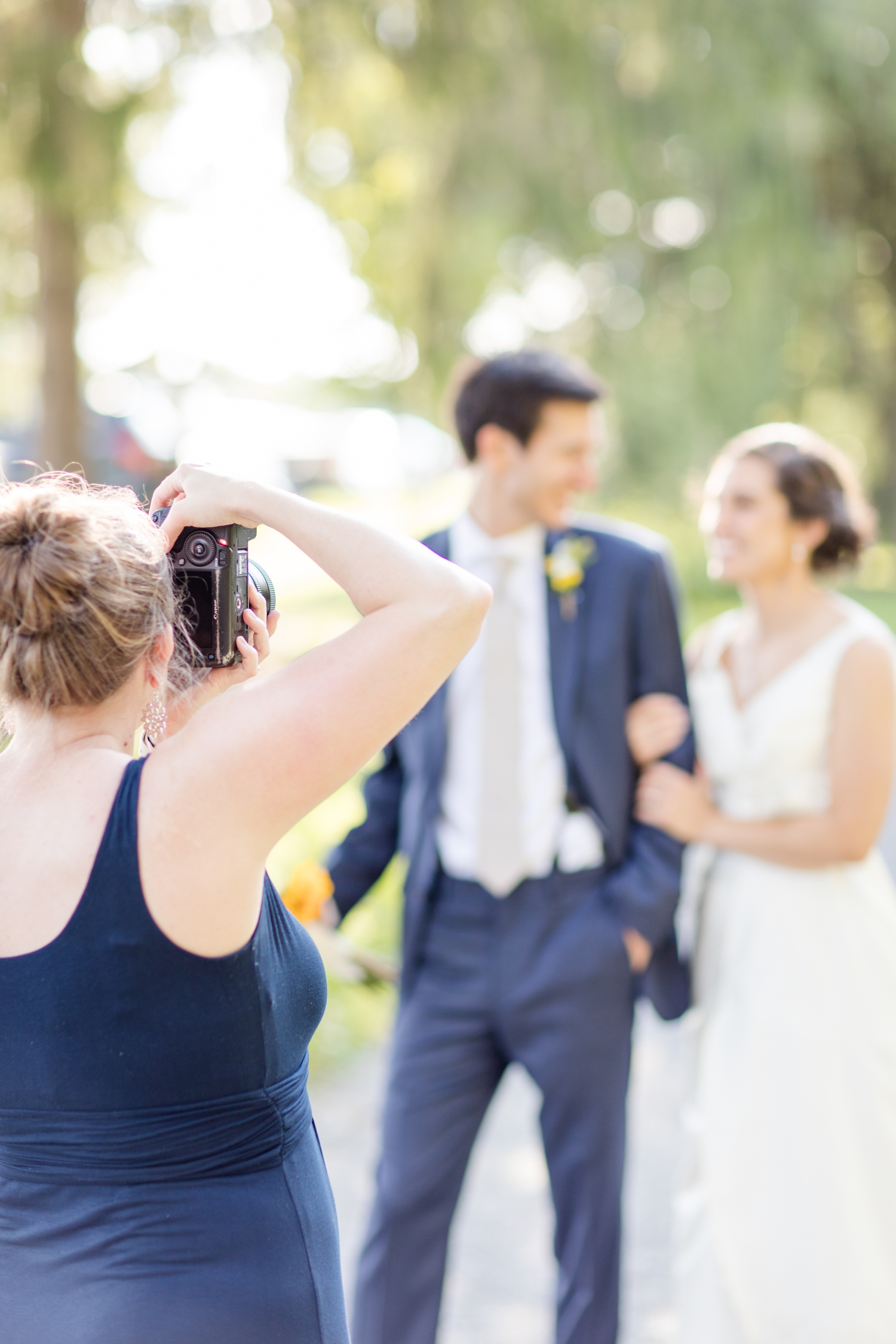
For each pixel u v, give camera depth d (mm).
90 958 1282
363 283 7746
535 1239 3152
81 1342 1247
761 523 2541
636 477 10984
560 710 2383
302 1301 1331
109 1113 1288
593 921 2357
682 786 2422
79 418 7348
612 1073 2346
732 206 9633
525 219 8484
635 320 10680
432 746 2408
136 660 1354
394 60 6848
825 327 11938
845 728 2457
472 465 2520
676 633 2500
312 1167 1395
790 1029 2469
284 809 1291
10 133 6055
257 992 1320
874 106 10609
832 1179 2428
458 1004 2359
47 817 1330
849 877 2543
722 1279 2436
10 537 1324
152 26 6316
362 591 1356
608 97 8078
